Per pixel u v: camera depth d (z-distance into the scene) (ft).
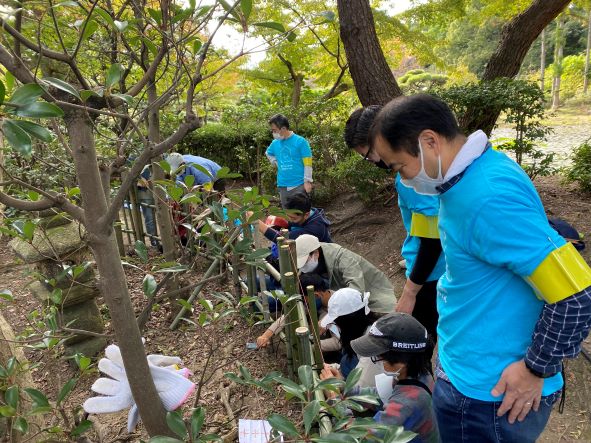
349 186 22.82
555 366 4.02
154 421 5.18
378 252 18.15
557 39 80.48
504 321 4.33
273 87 36.65
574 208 18.49
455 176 4.25
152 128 10.16
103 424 8.55
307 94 36.81
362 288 9.40
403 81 65.62
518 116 19.38
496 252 4.00
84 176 4.24
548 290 3.79
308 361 6.90
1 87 2.91
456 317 4.65
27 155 2.96
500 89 18.85
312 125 24.98
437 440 5.82
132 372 4.90
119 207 4.18
